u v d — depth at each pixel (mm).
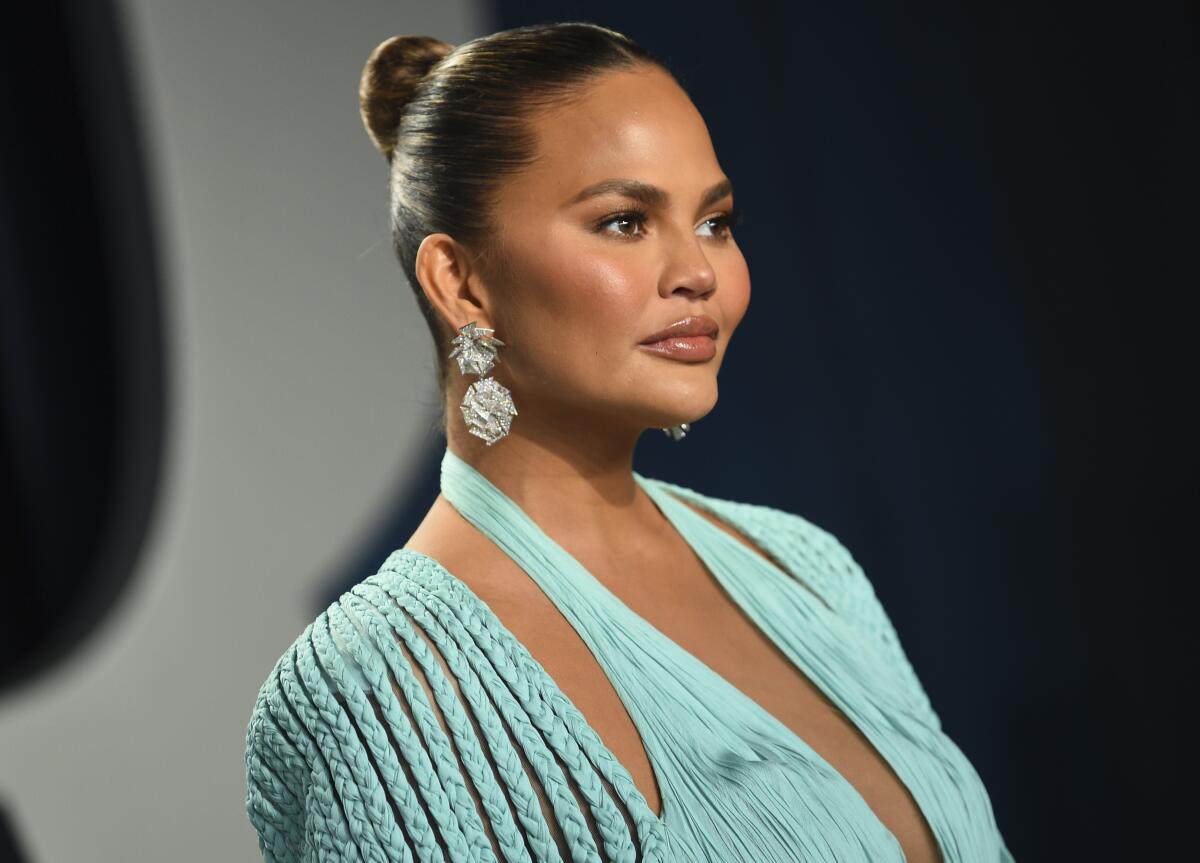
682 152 4340
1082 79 10906
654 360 4312
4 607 9367
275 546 9648
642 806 4133
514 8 9875
